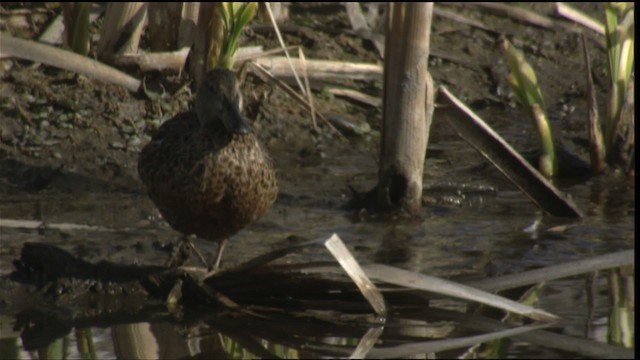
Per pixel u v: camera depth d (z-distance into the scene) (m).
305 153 13.20
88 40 13.45
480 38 16.47
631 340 7.99
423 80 10.85
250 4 12.79
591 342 7.95
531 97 12.67
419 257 9.99
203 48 13.20
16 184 11.64
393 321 8.54
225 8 12.73
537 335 8.13
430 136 14.36
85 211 11.09
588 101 12.77
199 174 9.19
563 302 8.84
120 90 13.20
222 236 9.62
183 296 9.04
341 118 13.90
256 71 13.23
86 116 12.83
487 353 7.76
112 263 9.34
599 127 13.00
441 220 11.14
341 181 12.29
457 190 12.12
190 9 13.50
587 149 13.84
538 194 11.41
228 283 9.06
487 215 11.35
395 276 8.61
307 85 12.56
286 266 8.93
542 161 12.70
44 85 13.09
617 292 9.09
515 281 9.04
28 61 13.30
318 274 9.28
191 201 9.28
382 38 15.42
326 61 14.34
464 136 11.37
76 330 8.30
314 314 8.73
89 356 7.70
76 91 13.11
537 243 10.43
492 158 11.38
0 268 9.45
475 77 15.71
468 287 8.54
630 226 10.98
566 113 15.28
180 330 8.33
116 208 11.21
